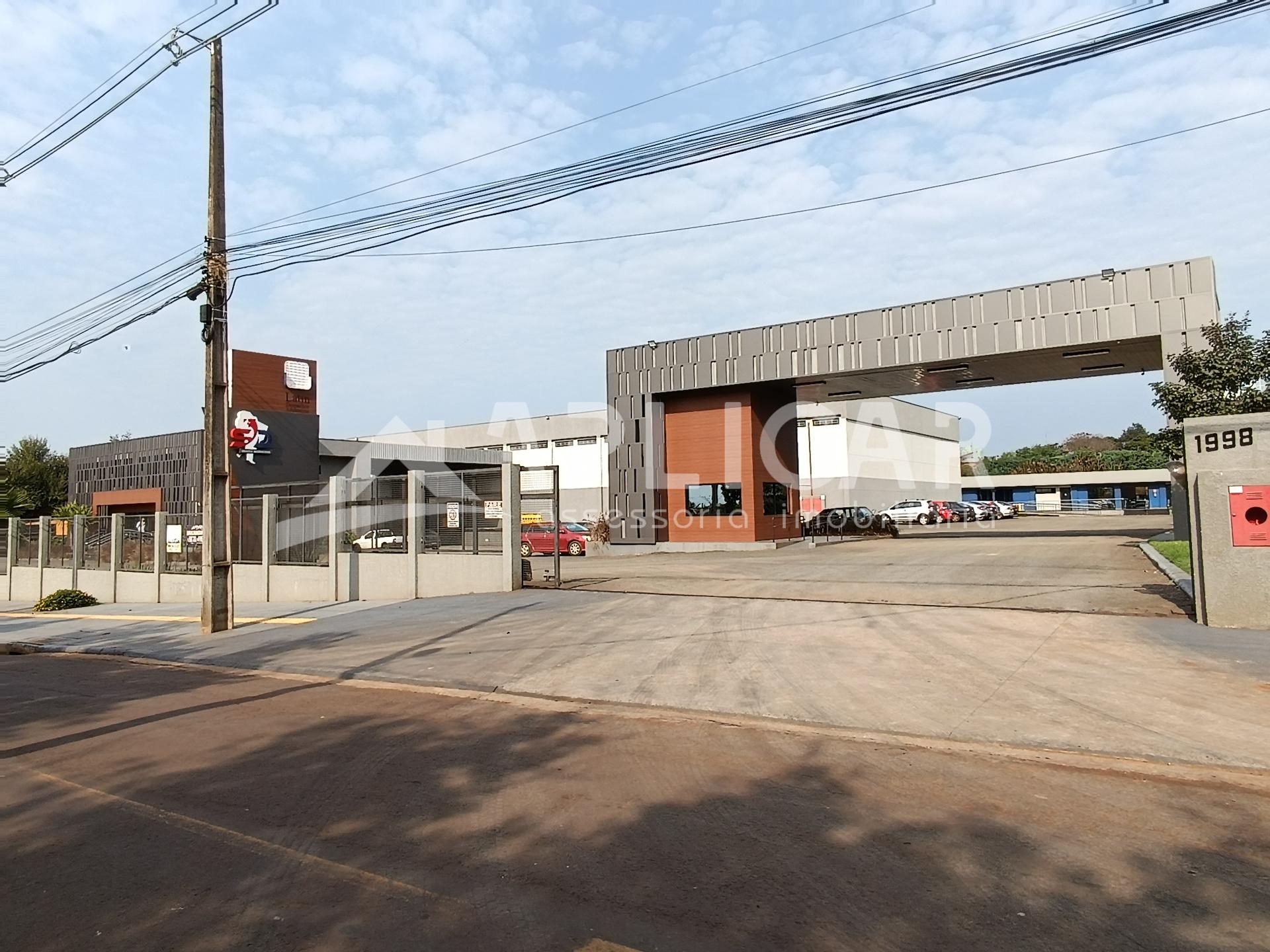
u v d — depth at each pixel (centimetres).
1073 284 2495
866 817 541
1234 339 1570
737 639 1168
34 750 793
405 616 1600
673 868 468
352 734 806
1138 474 6525
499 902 431
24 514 4784
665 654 1098
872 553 2631
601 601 1591
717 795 591
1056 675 885
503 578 1817
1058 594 1431
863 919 404
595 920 408
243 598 2308
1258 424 1080
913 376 3012
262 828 552
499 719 850
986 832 511
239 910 431
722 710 837
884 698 838
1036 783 603
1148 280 2391
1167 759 643
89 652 1583
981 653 1003
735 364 3111
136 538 2714
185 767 709
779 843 500
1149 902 417
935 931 390
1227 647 965
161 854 512
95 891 462
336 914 422
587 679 995
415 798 603
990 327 2628
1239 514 1073
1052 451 8819
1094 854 477
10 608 2769
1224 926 392
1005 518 5541
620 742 742
